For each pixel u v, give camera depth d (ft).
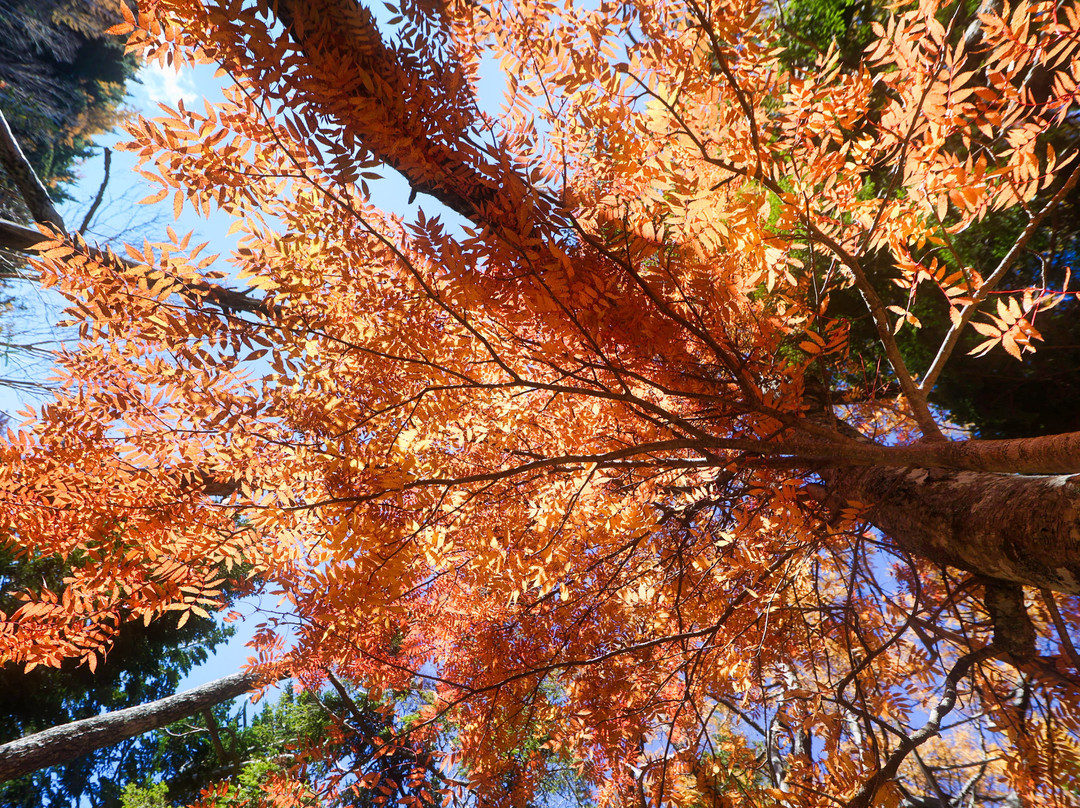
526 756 12.63
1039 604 10.09
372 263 7.25
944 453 6.12
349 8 5.56
